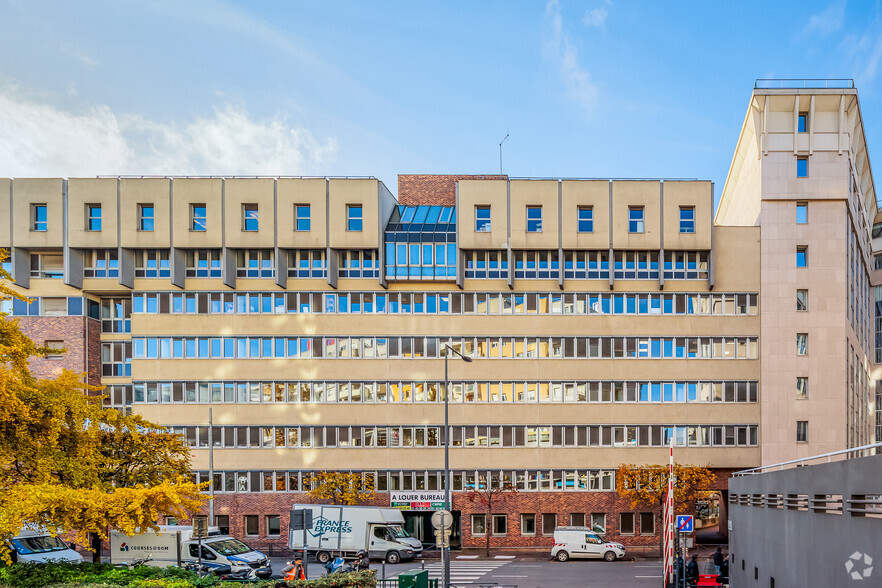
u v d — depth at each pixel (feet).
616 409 134.00
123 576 54.49
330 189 132.98
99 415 67.05
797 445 130.82
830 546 51.49
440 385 135.13
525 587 89.04
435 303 136.46
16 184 131.75
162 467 84.94
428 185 154.92
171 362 135.13
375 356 135.64
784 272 133.69
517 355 135.44
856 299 163.43
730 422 132.77
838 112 134.10
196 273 136.15
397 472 134.00
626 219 133.49
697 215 132.77
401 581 59.36
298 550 112.68
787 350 132.46
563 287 135.44
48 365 132.36
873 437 225.97
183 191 132.87
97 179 132.26
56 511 50.37
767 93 134.21
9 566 55.21
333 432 134.41
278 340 135.74
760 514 73.10
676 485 123.24
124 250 132.67
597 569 105.40
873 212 215.92
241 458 133.49
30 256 135.33
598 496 132.67
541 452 133.59
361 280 136.05
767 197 134.92
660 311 135.33
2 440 58.13
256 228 133.90
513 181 133.80
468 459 133.49
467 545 131.95
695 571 89.71
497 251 136.46
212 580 54.49
